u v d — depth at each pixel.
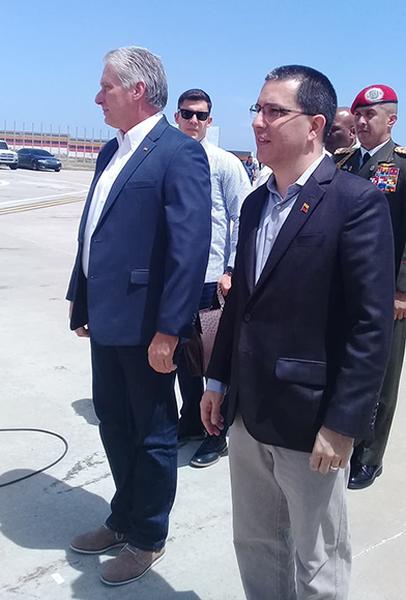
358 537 2.83
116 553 2.69
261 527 2.03
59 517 2.92
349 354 1.66
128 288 2.39
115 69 2.33
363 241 1.64
